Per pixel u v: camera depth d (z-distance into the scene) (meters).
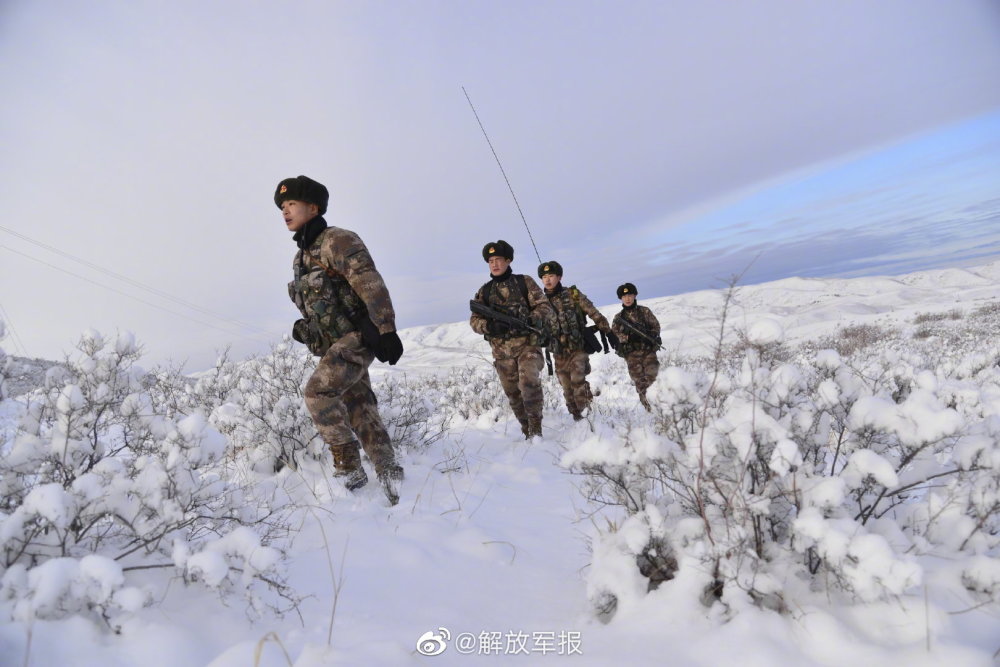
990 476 1.63
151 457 2.14
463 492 3.44
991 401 2.59
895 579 1.34
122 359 2.48
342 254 3.17
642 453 1.91
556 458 4.38
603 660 1.45
